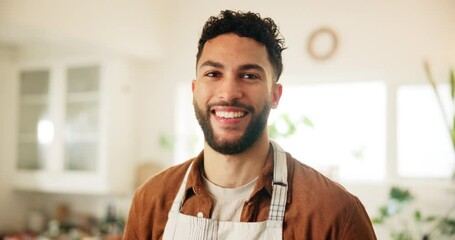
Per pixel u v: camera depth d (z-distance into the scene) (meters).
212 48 0.96
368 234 0.96
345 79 2.81
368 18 2.70
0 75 3.50
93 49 3.01
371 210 2.69
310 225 0.94
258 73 0.94
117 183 3.19
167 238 1.01
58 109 3.30
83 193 3.59
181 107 3.35
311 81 2.91
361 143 2.80
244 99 0.92
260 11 3.04
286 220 0.95
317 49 2.83
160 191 1.08
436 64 2.53
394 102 2.67
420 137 2.64
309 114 2.94
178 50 3.30
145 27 3.12
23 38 3.07
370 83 2.79
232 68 0.94
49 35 2.62
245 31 0.95
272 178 1.00
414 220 2.56
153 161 3.36
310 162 2.91
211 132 0.95
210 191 1.01
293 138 2.96
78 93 3.25
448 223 2.38
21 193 3.67
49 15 2.47
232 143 0.93
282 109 3.01
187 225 0.99
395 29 2.63
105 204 3.48
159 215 1.05
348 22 2.75
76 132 3.25
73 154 3.26
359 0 2.72
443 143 2.58
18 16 2.32
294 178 1.00
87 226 3.47
